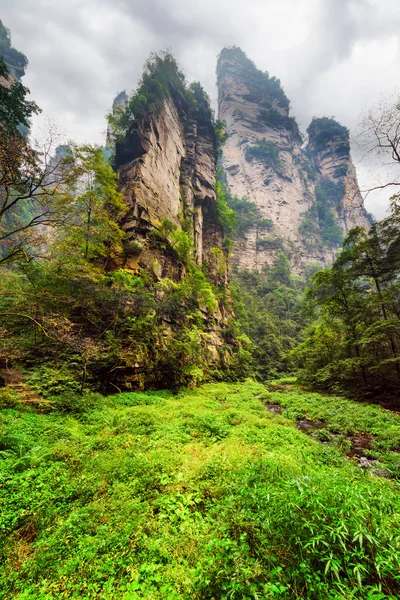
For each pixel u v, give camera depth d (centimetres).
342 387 2362
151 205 2870
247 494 433
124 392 1549
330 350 2866
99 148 1962
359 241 2352
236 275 7200
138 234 2584
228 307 4328
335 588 262
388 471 729
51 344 1511
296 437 970
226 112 14962
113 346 1631
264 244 8938
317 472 607
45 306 1392
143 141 3027
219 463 623
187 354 2369
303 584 273
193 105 4794
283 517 333
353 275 2369
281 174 12388
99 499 480
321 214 12738
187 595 288
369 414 1427
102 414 1073
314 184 14188
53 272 1416
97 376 1547
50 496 480
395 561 267
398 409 1616
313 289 2714
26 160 1045
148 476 562
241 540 328
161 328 2272
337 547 290
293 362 4403
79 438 795
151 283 2452
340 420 1336
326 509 319
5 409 942
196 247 3912
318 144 16388
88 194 1784
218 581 284
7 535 393
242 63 17388
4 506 439
